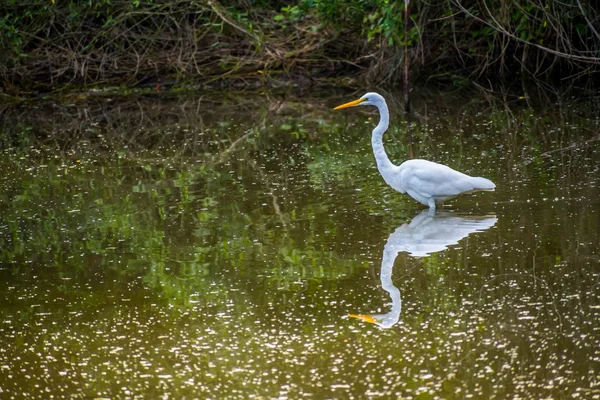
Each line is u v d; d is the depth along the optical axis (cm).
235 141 1744
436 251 1035
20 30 2452
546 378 727
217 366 780
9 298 960
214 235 1144
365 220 1172
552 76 2280
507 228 1099
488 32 2197
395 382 734
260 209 1251
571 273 942
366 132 1781
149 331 861
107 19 2467
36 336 862
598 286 905
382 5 2139
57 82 2402
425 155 1517
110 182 1459
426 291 920
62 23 2489
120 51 2472
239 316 884
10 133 1919
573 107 1914
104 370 786
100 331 866
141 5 2505
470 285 929
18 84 2391
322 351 798
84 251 1105
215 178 1449
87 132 1905
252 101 2209
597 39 2134
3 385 766
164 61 2442
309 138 1744
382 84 2328
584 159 1421
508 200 1217
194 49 2475
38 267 1055
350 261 1020
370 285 945
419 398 705
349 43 2447
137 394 739
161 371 777
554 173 1342
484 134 1678
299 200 1288
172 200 1326
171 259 1059
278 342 820
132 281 993
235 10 2503
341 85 2364
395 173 1218
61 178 1502
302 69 2414
